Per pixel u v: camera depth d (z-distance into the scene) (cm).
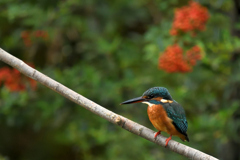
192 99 1223
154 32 1110
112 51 1255
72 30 1438
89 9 1378
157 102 715
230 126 1106
